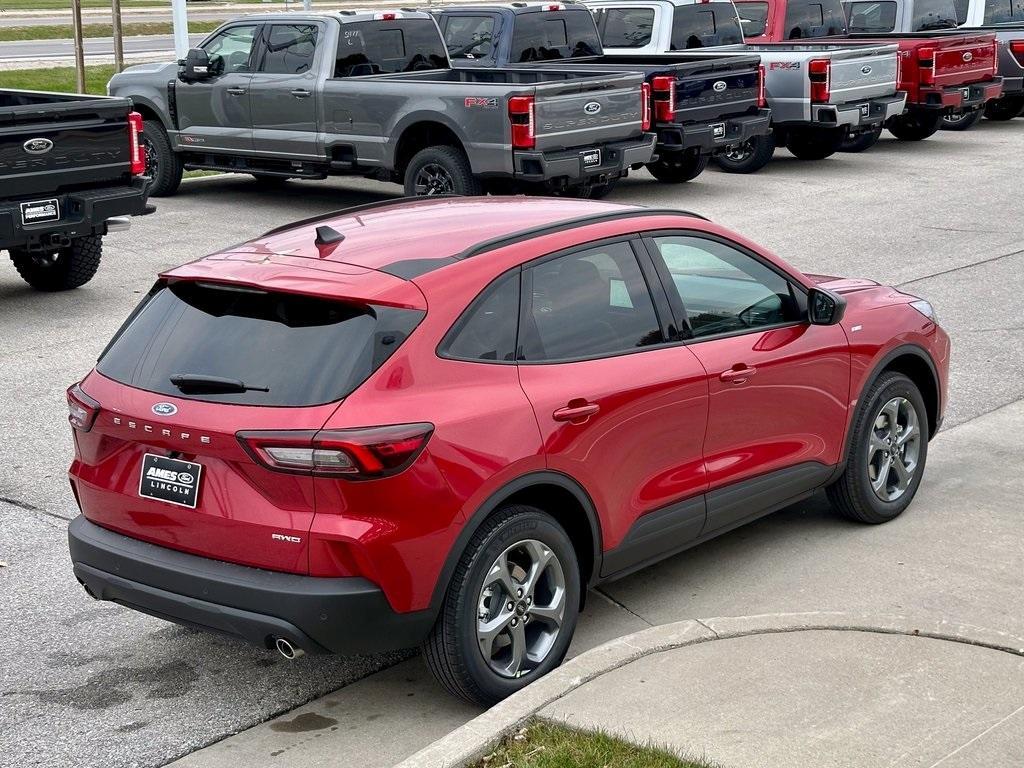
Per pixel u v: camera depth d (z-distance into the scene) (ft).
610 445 15.51
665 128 50.24
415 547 13.55
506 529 14.35
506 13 53.16
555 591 15.19
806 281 18.72
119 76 53.26
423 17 50.52
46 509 21.43
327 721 14.83
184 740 14.43
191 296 15.07
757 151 57.06
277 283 14.34
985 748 12.71
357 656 16.49
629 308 16.34
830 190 52.80
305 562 13.38
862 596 17.31
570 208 17.31
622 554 16.10
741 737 12.95
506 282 15.02
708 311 17.37
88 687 15.69
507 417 14.35
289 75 48.47
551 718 13.42
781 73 55.88
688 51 58.49
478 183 44.98
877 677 14.21
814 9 65.05
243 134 50.01
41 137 33.22
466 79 51.21
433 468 13.58
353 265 14.76
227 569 13.83
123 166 35.29
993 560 18.42
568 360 15.37
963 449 23.38
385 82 45.75
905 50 62.64
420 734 14.47
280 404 13.56
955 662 14.56
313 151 48.21
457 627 14.07
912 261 39.37
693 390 16.56
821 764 12.42
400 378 13.75
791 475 18.39
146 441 14.21
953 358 29.37
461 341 14.38
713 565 18.70
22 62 107.86
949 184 54.03
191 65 49.88
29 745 14.32
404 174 47.14
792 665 14.51
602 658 14.58
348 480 13.17
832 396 18.78
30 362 30.01
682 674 14.34
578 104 44.39
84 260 36.58
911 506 20.72
